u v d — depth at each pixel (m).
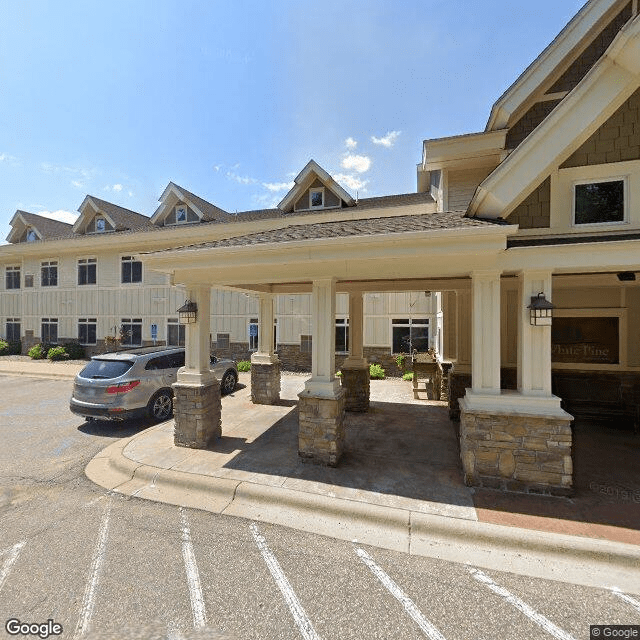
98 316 20.39
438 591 3.14
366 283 8.28
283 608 2.96
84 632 2.73
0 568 3.41
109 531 4.04
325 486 4.90
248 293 9.76
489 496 4.60
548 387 4.77
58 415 9.02
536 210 4.93
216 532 4.03
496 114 7.42
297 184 16.14
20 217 22.66
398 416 8.57
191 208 18.95
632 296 7.45
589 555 3.54
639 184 4.55
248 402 10.05
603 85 4.45
